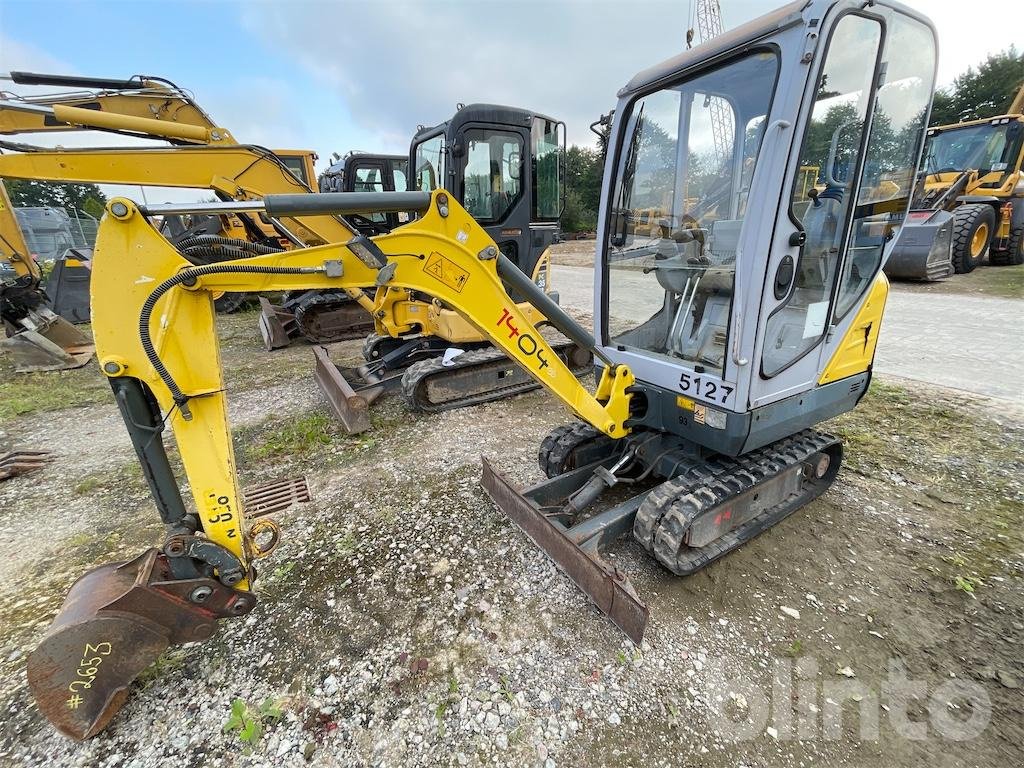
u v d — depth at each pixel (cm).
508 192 568
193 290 187
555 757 192
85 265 943
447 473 395
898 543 306
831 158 241
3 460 433
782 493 323
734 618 254
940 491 357
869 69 237
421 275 229
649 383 302
